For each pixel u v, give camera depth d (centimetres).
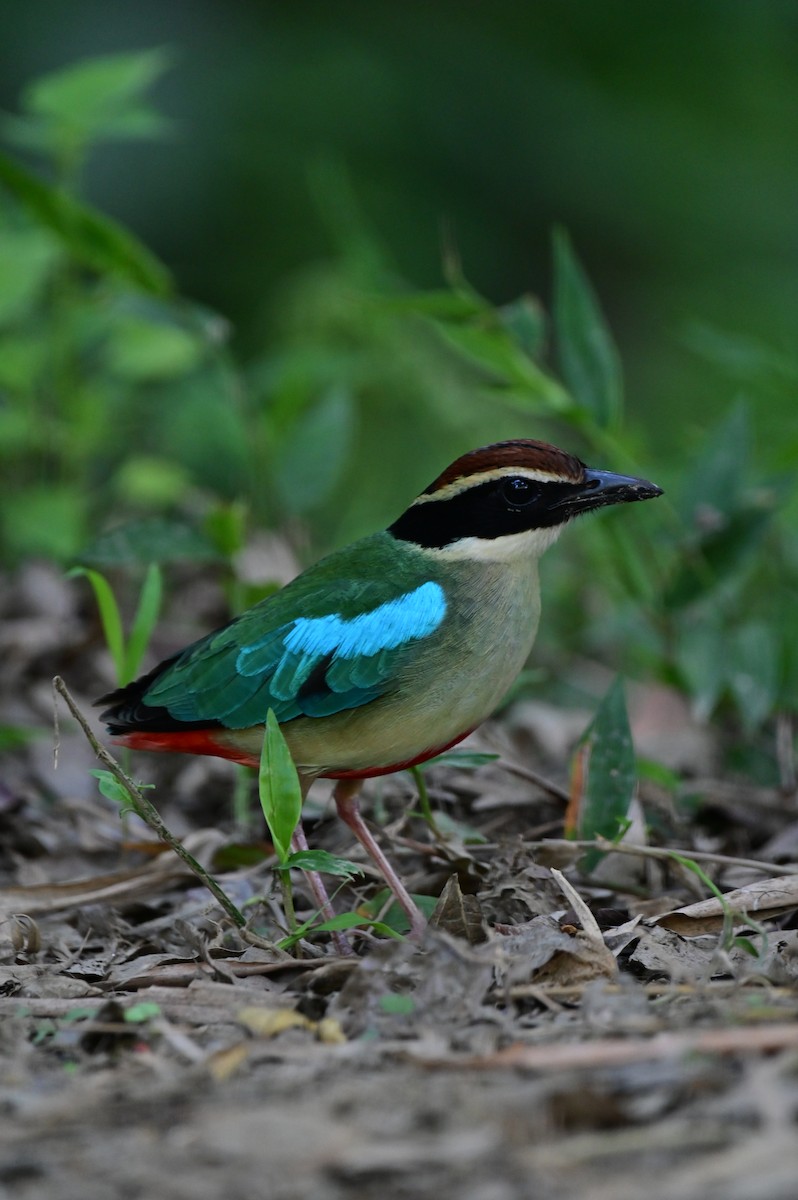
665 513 1218
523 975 708
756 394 1808
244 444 1475
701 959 767
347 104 2097
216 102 2050
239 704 876
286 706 871
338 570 903
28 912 904
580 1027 654
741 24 2264
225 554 1135
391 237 2064
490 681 886
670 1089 570
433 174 2136
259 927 877
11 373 1479
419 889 912
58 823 1084
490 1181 516
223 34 2111
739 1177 503
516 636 892
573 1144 538
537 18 2230
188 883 959
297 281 1923
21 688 1284
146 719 890
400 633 868
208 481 1595
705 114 2214
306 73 2097
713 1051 597
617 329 2128
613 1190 504
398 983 703
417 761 896
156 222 2002
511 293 2128
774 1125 532
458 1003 682
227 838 996
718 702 1259
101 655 1338
